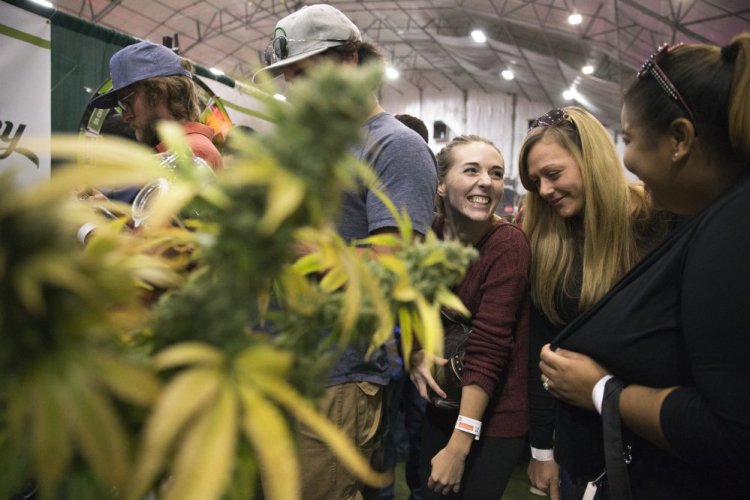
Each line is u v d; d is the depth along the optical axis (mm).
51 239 201
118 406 242
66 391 213
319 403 311
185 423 226
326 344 342
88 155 230
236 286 240
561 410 933
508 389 1252
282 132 221
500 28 10625
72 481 242
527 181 1220
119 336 247
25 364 213
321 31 1063
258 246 232
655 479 729
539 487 1287
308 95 214
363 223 1089
